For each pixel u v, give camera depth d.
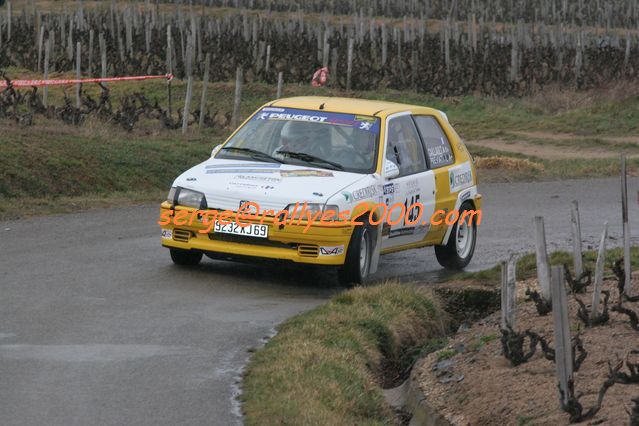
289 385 18.14
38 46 101.50
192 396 18.17
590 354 18.94
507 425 16.33
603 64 105.00
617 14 162.12
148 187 46.62
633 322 20.30
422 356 21.38
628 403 16.12
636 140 79.00
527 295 23.92
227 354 20.80
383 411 18.39
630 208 43.78
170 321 23.05
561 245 34.69
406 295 24.72
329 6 166.25
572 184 52.19
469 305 26.06
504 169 57.84
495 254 33.62
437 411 17.72
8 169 42.28
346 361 20.09
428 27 149.88
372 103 30.80
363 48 109.31
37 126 52.28
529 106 92.00
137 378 19.05
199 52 95.44
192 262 28.88
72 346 20.84
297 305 25.20
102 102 60.75
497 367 19.00
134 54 98.00
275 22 140.25
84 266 28.16
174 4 164.12
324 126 29.27
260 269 29.14
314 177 27.56
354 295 24.58
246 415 17.17
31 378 18.80
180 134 60.00
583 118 86.00
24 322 22.39
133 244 31.66
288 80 97.31
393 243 29.20
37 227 33.91
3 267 27.61
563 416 15.88
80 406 17.45
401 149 29.75
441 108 92.44
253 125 29.84
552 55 109.62
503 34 127.38
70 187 43.41
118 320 22.94
